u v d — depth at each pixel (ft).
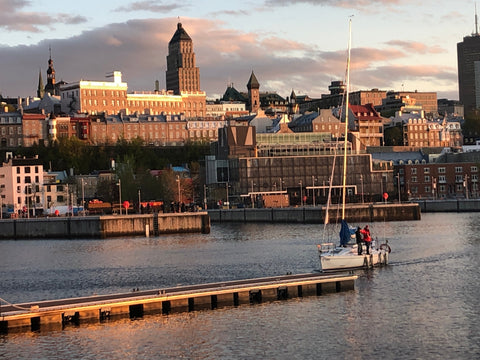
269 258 469.98
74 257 504.43
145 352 252.42
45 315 280.72
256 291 318.45
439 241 542.16
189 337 266.77
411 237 580.71
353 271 388.98
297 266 428.97
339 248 399.44
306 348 253.03
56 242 627.05
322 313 295.28
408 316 289.33
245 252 507.30
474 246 504.02
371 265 399.65
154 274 412.16
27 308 285.64
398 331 269.44
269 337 265.13
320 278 334.03
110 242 605.31
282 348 253.44
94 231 650.43
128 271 427.33
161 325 281.33
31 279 411.34
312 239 589.73
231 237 631.15
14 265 477.36
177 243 583.58
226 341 261.65
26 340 266.36
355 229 421.59
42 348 257.75
